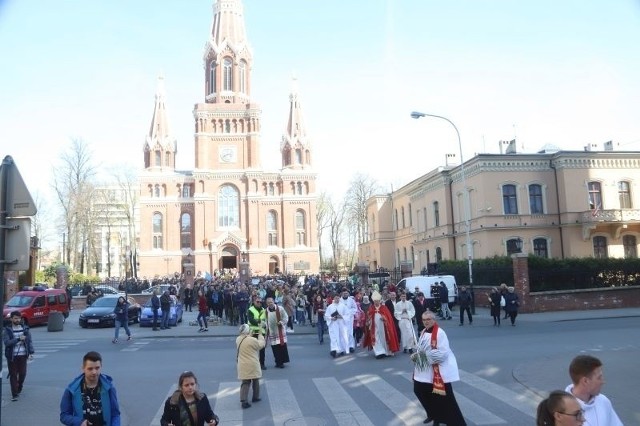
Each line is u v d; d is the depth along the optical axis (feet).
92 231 216.13
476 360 49.16
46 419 32.94
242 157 259.60
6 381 45.14
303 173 261.24
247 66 274.57
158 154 263.49
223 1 276.82
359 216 262.47
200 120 256.73
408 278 104.83
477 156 137.59
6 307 91.04
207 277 202.59
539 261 97.91
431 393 28.19
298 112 272.72
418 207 183.62
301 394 38.01
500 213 136.46
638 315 86.12
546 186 139.74
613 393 34.17
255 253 250.37
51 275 158.61
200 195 250.57
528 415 30.71
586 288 98.84
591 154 138.21
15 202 23.52
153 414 33.63
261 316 49.80
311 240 257.34
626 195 140.36
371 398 36.11
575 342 58.34
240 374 34.86
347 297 68.18
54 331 86.38
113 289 148.46
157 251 248.93
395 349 54.60
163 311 88.12
